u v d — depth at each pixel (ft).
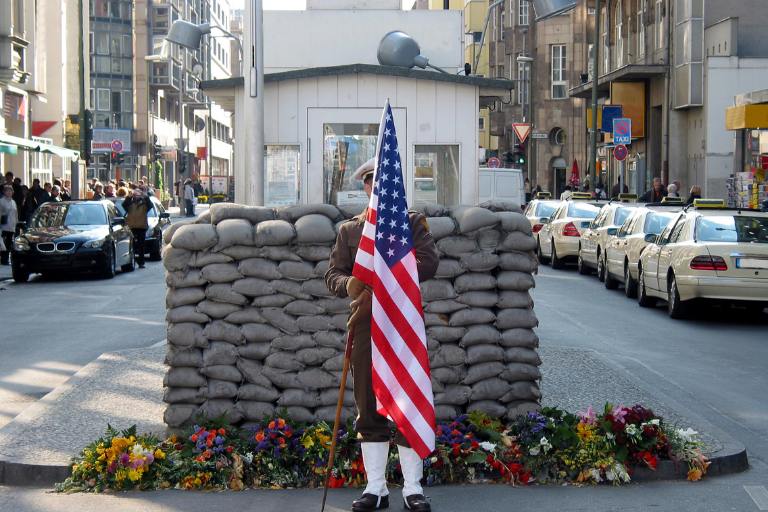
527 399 26.58
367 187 23.57
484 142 285.23
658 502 23.06
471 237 26.25
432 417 21.20
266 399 25.95
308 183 47.70
